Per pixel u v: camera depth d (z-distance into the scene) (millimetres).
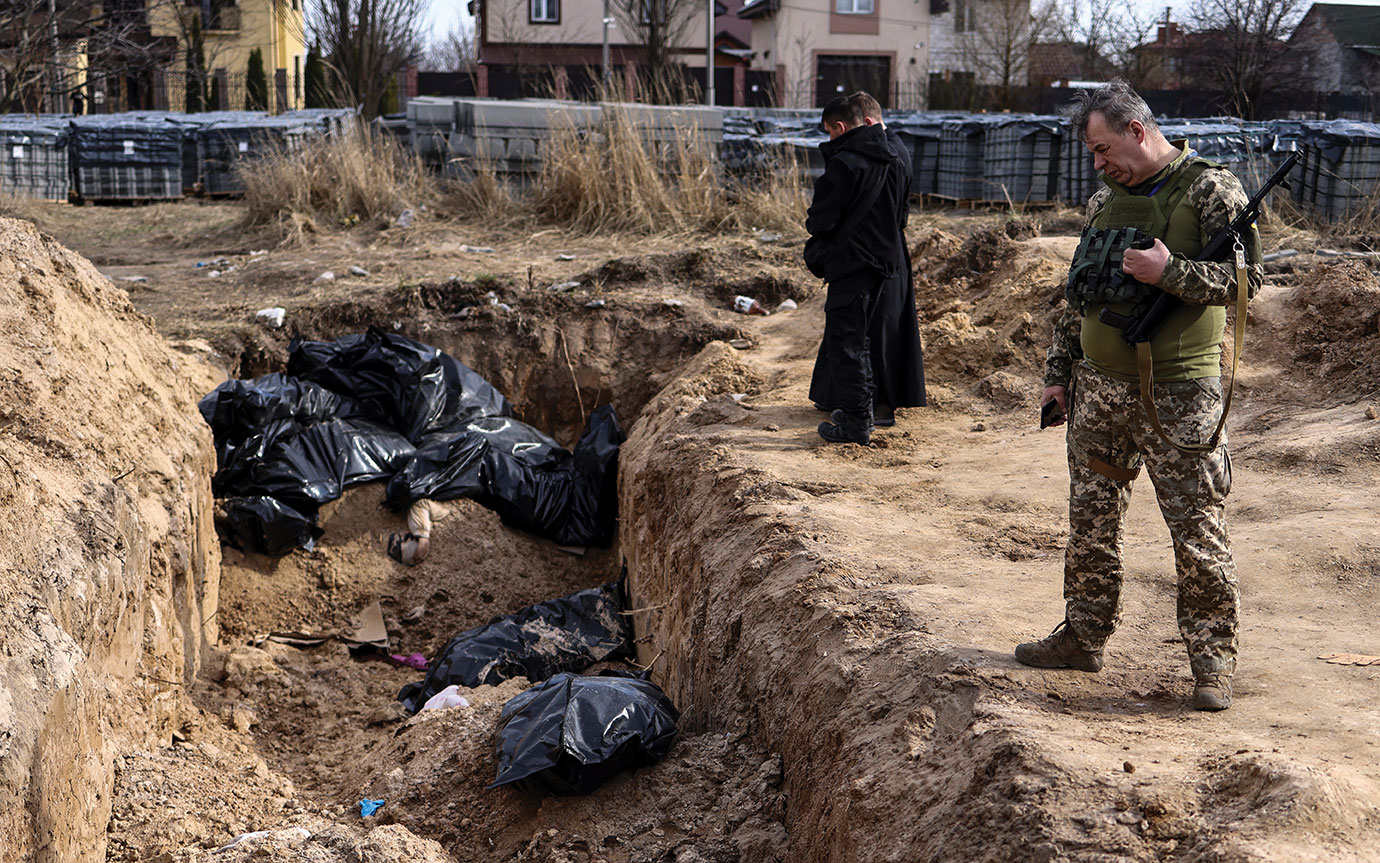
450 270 12344
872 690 3990
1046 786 2984
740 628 5238
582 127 15258
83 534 4965
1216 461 3332
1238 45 28906
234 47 35094
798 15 39750
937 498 6051
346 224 14727
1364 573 4496
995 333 8406
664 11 32719
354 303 11211
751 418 7836
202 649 7277
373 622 8438
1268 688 3588
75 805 4109
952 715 3633
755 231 13820
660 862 4348
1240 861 2539
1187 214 3199
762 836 4195
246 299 11789
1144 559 4871
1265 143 13547
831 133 6914
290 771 6371
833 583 4836
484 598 8867
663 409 9180
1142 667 3822
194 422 8148
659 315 11344
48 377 5996
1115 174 3303
